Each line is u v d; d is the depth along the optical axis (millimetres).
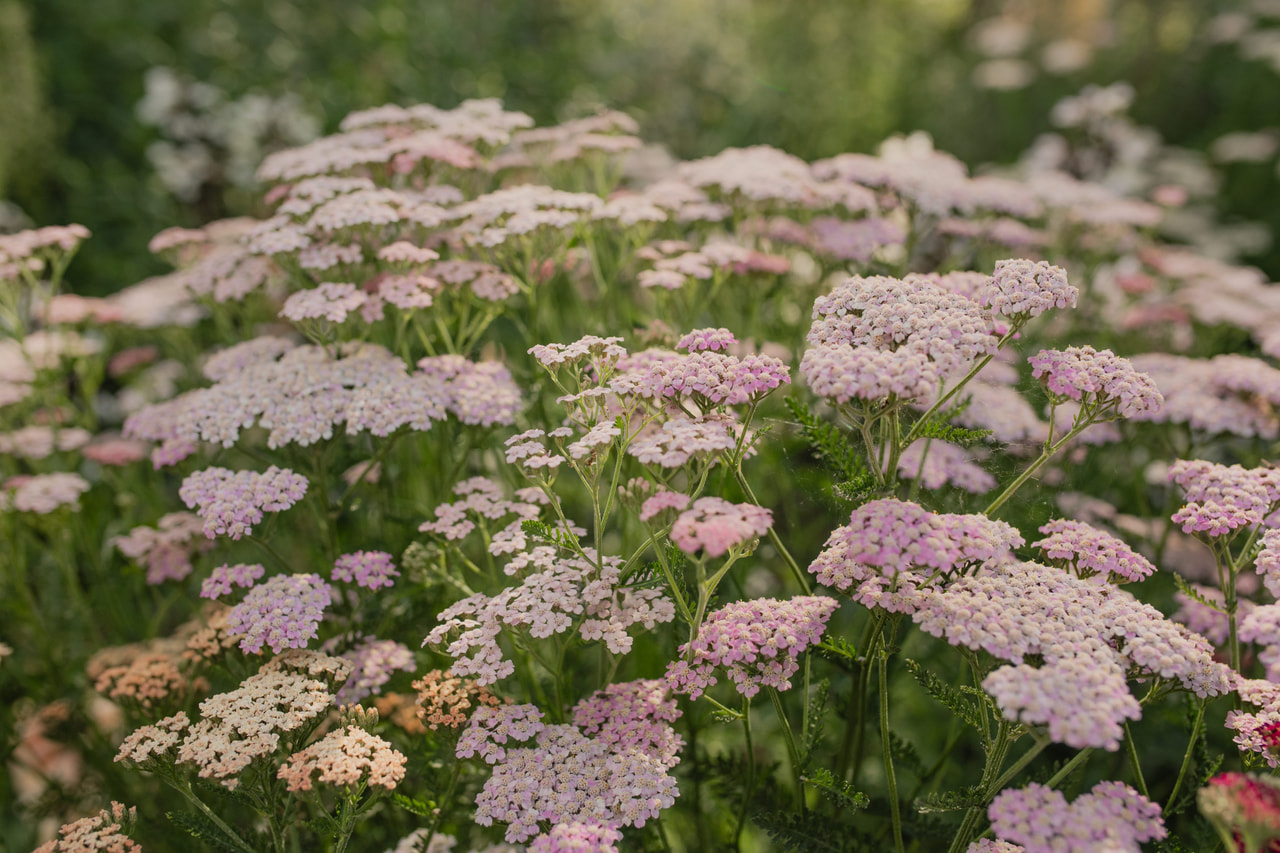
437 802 2357
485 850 2482
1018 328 2154
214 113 6137
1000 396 2898
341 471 2881
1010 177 6754
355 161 3213
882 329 2098
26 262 3463
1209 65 9422
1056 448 2219
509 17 6531
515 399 2775
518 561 2328
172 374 4426
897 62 8297
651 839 2492
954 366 1964
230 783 1979
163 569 3057
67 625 3584
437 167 3449
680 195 3473
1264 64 8719
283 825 2146
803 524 3301
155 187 6195
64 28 6555
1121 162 6555
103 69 6574
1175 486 3166
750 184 3490
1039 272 2133
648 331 2961
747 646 2092
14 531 3297
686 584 2592
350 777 1965
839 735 3180
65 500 3219
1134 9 10148
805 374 2016
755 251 3787
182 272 3570
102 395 4898
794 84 7227
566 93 5992
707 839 2783
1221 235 6516
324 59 6234
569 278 3627
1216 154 8070
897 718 3652
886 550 1878
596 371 2365
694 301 3311
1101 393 2133
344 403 2652
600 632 2184
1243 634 1987
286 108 6000
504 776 2049
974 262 4191
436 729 2232
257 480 2506
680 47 7113
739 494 2941
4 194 5551
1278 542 2121
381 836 2793
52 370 3660
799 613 2168
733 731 3455
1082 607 1962
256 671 2514
